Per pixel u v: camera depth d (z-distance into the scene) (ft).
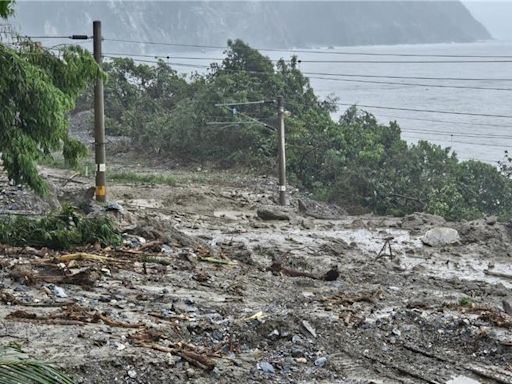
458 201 158.40
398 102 585.22
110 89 246.68
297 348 42.37
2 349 22.81
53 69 72.49
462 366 42.27
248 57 218.79
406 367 41.55
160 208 117.08
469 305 54.29
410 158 171.42
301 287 62.54
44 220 63.05
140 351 36.96
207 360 37.19
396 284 70.28
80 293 48.80
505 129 438.81
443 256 89.40
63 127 69.00
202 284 57.31
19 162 66.33
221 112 189.37
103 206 92.12
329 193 166.50
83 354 35.86
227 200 130.41
